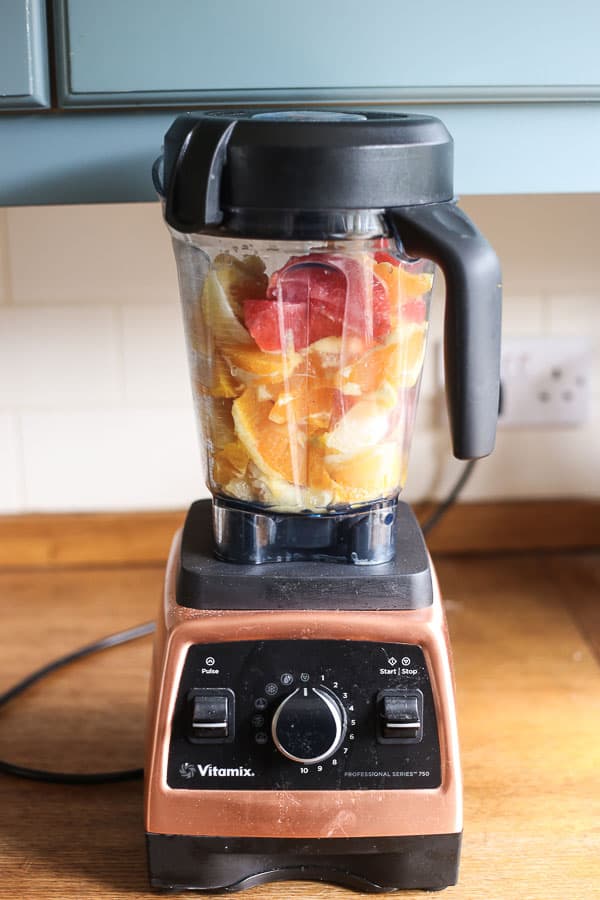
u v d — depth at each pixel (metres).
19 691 0.90
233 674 0.65
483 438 0.58
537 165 0.71
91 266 1.03
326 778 0.65
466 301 0.55
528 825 0.75
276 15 0.67
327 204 0.57
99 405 1.08
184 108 0.69
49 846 0.74
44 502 1.11
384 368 0.64
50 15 0.67
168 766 0.65
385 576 0.65
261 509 0.66
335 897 0.69
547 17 0.67
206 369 0.65
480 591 1.07
